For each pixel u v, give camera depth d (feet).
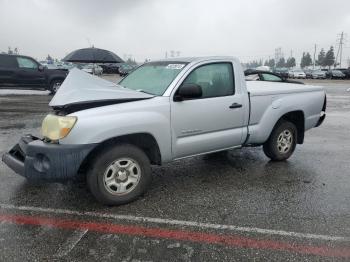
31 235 11.35
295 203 14.11
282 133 19.42
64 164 12.39
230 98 16.30
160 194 14.92
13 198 14.23
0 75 51.39
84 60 38.27
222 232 11.71
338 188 15.85
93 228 11.87
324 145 24.45
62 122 12.47
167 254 10.37
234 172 18.01
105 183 13.26
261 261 10.10
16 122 31.45
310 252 10.57
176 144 14.78
